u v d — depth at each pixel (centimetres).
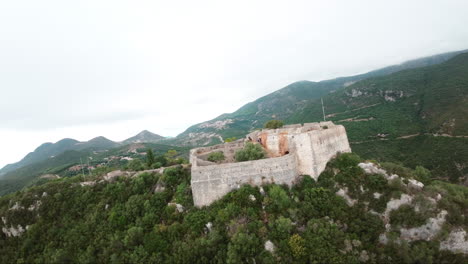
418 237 3300
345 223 3434
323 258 2900
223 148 5516
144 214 4081
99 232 3988
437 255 3117
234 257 2898
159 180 4903
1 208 4959
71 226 4300
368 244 3238
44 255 3866
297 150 4319
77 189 5072
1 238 4550
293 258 2956
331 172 4275
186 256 3131
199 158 4778
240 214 3472
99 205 4541
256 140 5688
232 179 3972
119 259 3425
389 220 3484
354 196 3791
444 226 3231
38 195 4984
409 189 3675
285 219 3244
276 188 3719
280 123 6656
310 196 3744
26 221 4603
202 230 3466
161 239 3488
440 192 3703
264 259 2873
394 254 3128
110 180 5300
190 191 4347
